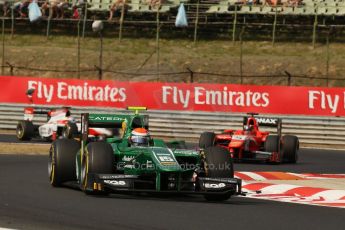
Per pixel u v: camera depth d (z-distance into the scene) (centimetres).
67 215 3600
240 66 12488
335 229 3425
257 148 8025
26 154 7838
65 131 7631
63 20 15400
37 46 14825
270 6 14925
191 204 4159
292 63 13538
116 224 3359
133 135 4622
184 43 14912
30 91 9956
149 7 15212
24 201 4119
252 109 10644
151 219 3519
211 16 15275
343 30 14862
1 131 11050
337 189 5134
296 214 3906
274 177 6006
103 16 15562
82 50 14525
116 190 4100
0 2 15788
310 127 10462
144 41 15000
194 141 10544
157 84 10869
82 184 4450
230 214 3797
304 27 15000
